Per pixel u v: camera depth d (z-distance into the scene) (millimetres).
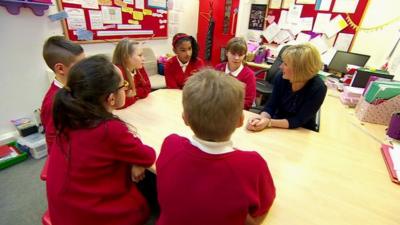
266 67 3023
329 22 2898
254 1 3344
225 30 3480
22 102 2113
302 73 1252
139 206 948
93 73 762
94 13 2424
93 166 780
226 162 579
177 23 3521
